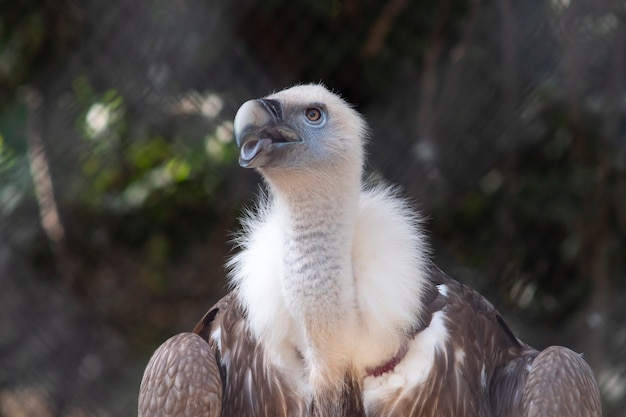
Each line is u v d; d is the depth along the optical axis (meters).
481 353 7.03
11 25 11.00
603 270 11.56
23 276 11.43
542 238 11.55
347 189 6.56
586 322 11.53
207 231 11.91
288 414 6.78
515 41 11.09
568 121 11.34
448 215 11.19
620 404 11.38
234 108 10.91
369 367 6.62
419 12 11.04
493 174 11.33
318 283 6.47
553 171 11.47
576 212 11.50
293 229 6.55
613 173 11.55
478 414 6.90
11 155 11.26
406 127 10.98
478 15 11.07
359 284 6.54
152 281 12.15
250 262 6.77
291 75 11.04
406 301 6.56
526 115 11.21
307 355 6.62
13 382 11.25
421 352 6.72
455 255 11.35
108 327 11.85
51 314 11.53
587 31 11.09
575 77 11.18
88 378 11.48
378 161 10.88
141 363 11.70
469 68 11.11
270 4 10.86
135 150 11.26
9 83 11.16
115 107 11.00
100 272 11.91
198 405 6.89
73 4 10.90
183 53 10.80
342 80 11.08
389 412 6.66
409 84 11.07
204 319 7.46
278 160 6.45
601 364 11.48
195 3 10.75
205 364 6.97
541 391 6.77
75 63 11.00
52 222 11.49
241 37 10.89
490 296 11.48
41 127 11.21
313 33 11.01
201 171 11.26
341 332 6.49
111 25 10.87
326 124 6.55
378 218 6.67
